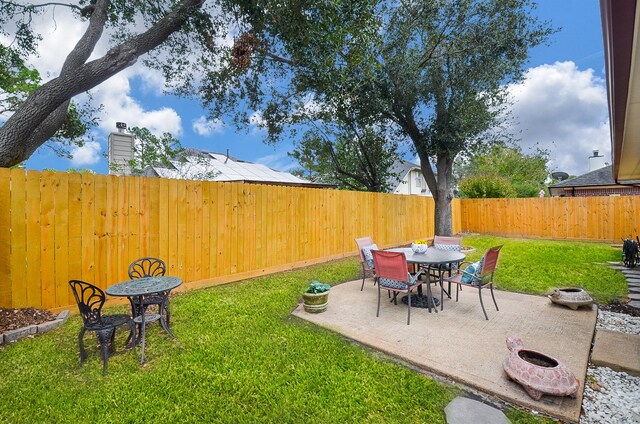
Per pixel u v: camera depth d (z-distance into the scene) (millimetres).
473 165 28203
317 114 9352
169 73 6312
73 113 6594
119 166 9312
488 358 3029
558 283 5805
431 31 7543
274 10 4953
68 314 4055
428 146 8820
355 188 13648
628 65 2016
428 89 8203
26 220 3859
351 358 3068
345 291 5477
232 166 14180
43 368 2850
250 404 2369
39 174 3953
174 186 5215
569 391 2338
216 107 7137
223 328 3732
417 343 3379
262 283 5867
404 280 4020
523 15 7469
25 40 5504
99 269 4422
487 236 13297
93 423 2146
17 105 6613
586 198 11625
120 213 4633
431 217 12461
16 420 2174
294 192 7254
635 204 10766
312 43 5289
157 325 3811
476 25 7559
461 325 3881
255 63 6410
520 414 2271
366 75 6754
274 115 8031
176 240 5230
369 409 2312
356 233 8914
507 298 5000
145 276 3980
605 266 7219
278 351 3182
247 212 6270
